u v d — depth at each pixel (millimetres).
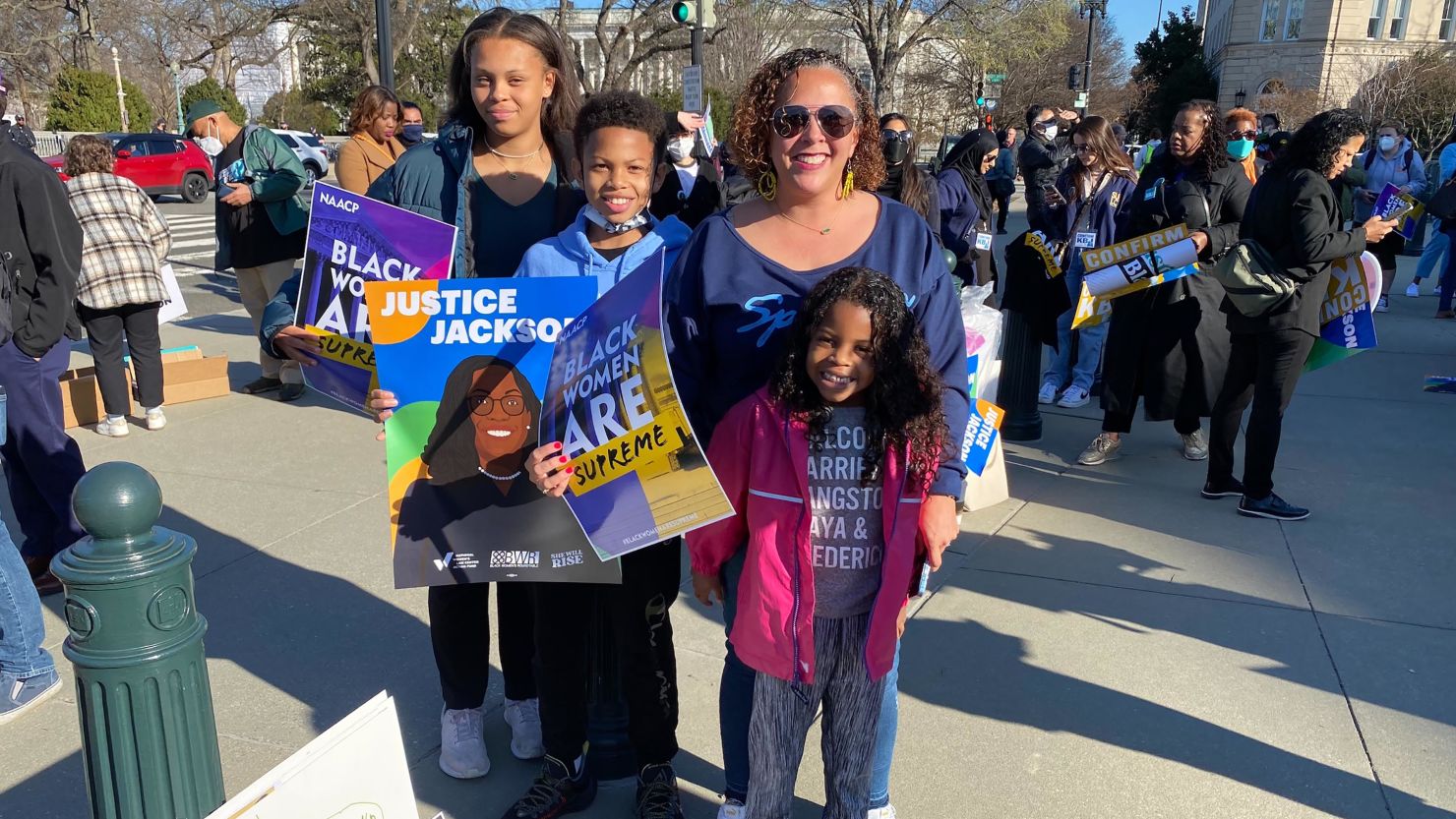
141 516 1751
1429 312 10125
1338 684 3229
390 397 2186
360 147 5539
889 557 2023
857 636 2119
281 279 6621
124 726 1795
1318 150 4164
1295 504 4816
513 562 2248
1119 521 4625
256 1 33688
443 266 2477
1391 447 5684
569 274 2389
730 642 2258
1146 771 2793
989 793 2697
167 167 22297
